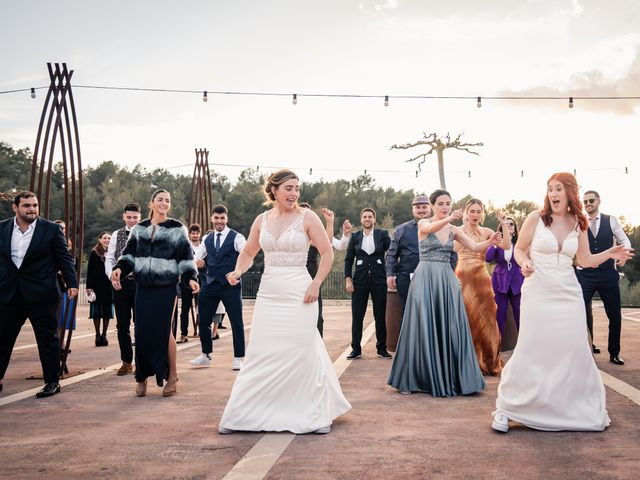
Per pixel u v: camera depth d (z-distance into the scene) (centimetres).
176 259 524
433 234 552
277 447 357
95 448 360
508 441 367
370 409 461
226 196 5103
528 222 416
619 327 685
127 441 375
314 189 5703
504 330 711
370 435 384
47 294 528
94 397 515
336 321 1322
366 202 5438
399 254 727
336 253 3316
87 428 408
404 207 5378
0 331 535
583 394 393
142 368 514
